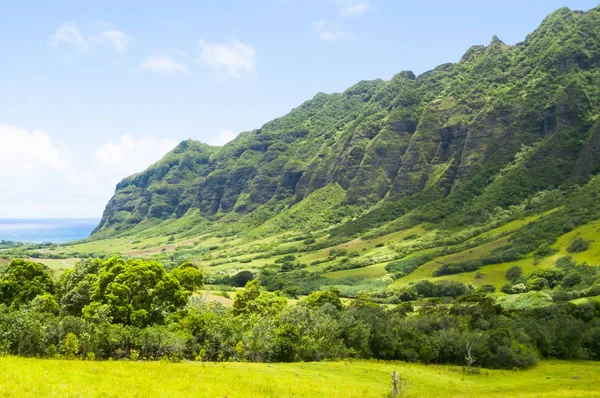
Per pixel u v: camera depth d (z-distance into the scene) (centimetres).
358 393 5838
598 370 10131
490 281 19538
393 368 8844
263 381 5856
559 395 6334
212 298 15600
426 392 6850
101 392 4069
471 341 10400
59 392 3822
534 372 9881
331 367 7975
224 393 4819
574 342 11681
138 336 7688
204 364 6756
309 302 14262
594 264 17825
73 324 7269
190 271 12788
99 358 7125
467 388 7650
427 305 15912
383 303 18075
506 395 6431
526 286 17925
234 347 8488
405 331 10819
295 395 5297
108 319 8238
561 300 15450
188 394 4519
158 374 5359
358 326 10362
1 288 10044
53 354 6725
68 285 10556
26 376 4178
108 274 9825
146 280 9919
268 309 12069
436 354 10469
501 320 12406
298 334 9106
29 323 6838
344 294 19875
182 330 8538
